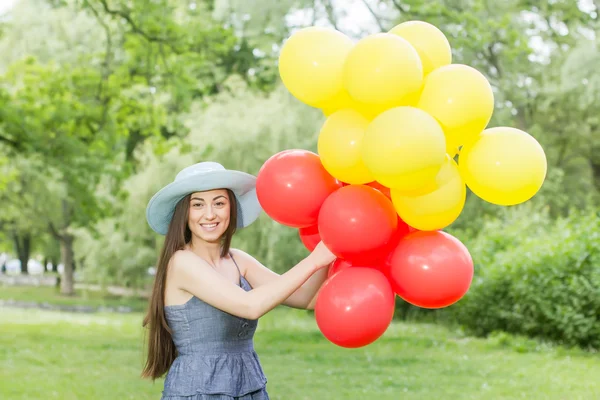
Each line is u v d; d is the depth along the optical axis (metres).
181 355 2.84
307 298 3.06
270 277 3.14
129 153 26.20
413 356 8.98
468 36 17.41
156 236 21.44
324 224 2.60
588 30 20.50
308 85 2.66
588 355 8.54
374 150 2.33
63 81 15.70
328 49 2.65
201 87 19.31
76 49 23.31
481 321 11.00
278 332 12.28
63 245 30.05
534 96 20.30
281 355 9.26
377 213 2.56
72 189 15.39
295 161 2.75
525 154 2.52
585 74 18.39
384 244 2.61
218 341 2.81
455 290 2.60
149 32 16.08
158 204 2.95
